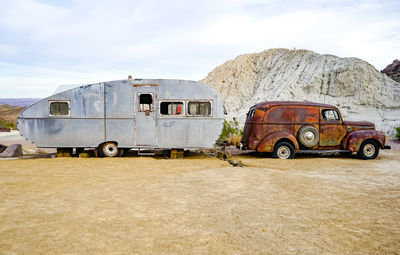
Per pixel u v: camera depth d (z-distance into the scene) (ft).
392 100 129.39
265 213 15.49
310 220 14.48
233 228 13.30
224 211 15.75
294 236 12.43
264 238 12.19
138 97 35.91
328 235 12.59
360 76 139.85
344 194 19.71
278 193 19.75
